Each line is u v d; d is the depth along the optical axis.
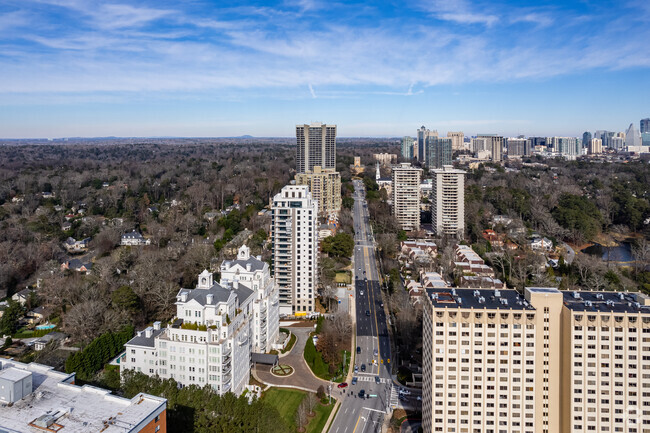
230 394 176.75
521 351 173.88
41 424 125.06
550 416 176.00
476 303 181.00
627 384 167.38
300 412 193.25
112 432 124.69
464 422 176.25
